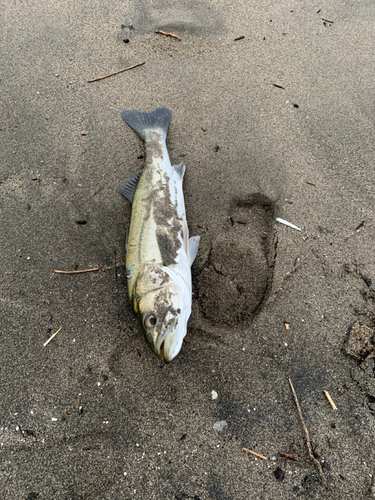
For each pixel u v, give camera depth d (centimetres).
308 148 72
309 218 67
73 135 73
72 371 58
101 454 54
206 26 83
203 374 58
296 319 60
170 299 56
